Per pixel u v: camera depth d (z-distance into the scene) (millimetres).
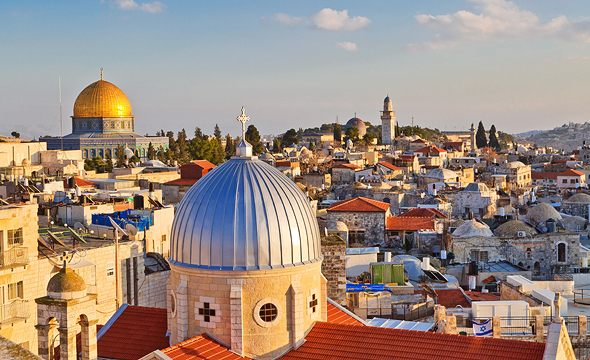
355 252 78938
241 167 40281
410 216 113875
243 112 42438
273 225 37812
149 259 73250
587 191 163625
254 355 37344
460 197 133750
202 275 37531
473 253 89375
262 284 37281
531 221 109375
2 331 54000
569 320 56375
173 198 145125
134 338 41500
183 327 38219
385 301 62219
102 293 63188
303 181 183500
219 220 37656
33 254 57969
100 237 71062
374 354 36500
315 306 39750
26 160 152375
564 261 89438
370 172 193500
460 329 52281
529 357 34406
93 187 139375
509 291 64250
